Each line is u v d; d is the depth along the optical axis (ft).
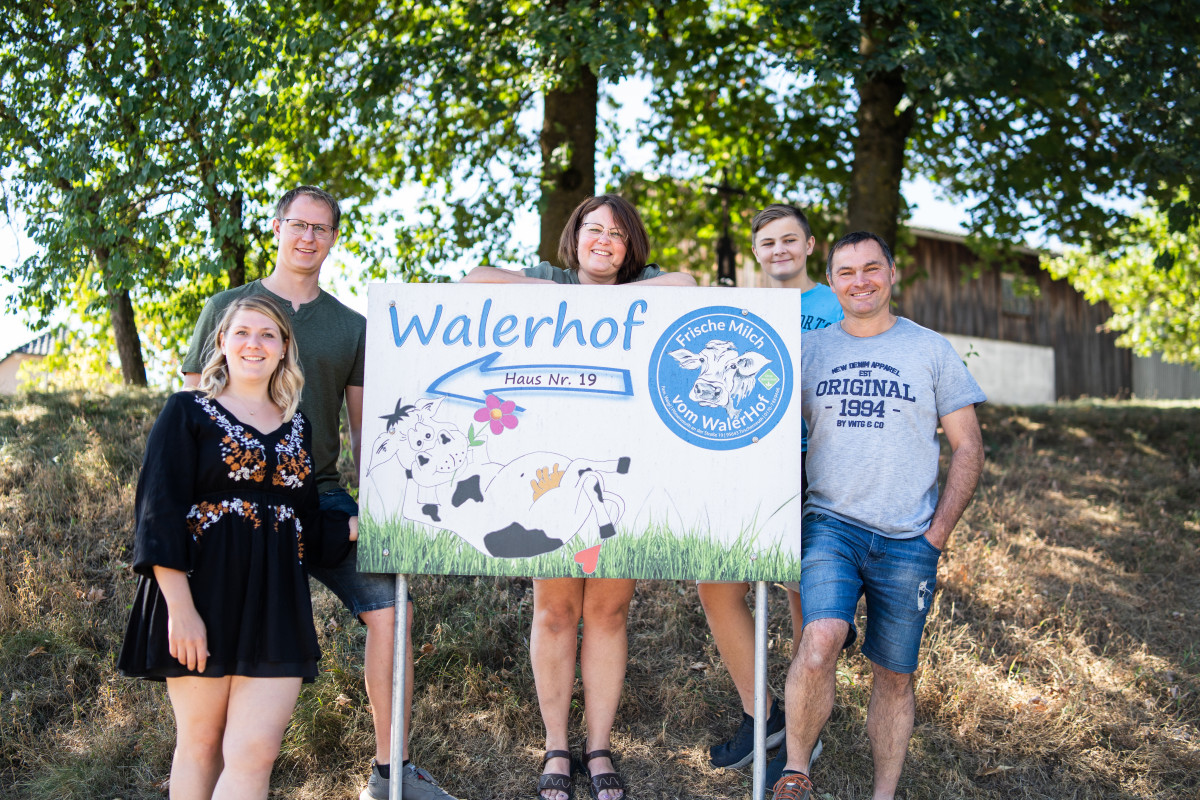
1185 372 70.44
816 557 9.41
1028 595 15.47
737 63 31.32
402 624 9.21
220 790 7.80
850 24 20.84
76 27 20.17
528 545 9.05
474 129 29.53
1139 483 22.43
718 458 9.10
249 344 8.49
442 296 9.41
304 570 8.60
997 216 31.45
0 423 19.77
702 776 11.07
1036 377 62.39
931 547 9.46
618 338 9.30
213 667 7.90
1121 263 53.06
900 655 9.55
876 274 9.66
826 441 9.72
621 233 10.59
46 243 20.92
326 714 11.39
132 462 17.74
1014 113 28.09
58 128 20.99
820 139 32.42
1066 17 21.67
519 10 24.89
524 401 9.23
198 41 19.69
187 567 7.89
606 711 10.59
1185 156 21.95
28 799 10.19
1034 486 21.80
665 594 14.99
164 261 21.80
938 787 11.08
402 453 9.21
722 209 33.78
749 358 9.22
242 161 20.38
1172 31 22.91
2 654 12.12
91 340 35.99
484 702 12.28
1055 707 12.50
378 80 22.94
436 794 9.87
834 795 10.87
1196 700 12.89
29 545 14.75
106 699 11.73
